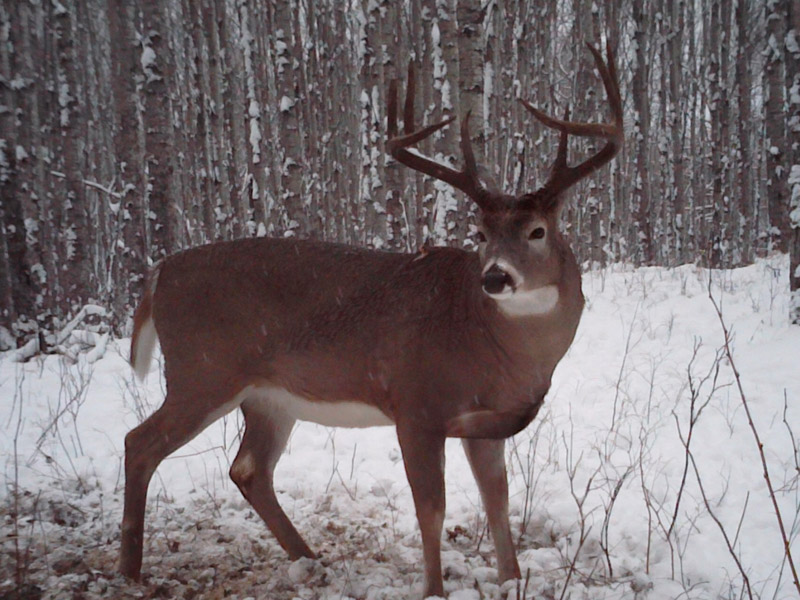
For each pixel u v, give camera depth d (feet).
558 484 17.04
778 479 16.48
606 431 19.94
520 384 12.34
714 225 60.49
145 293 14.85
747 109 67.51
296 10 59.31
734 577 12.76
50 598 11.62
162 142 35.65
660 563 13.43
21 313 31.53
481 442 12.97
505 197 12.08
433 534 12.07
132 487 13.33
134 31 38.58
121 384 25.53
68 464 18.62
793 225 28.68
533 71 65.26
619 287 40.75
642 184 59.00
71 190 39.52
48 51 52.49
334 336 13.12
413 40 56.03
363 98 47.14
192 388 13.87
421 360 12.28
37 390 25.08
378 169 44.27
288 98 41.09
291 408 14.20
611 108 12.17
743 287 37.88
